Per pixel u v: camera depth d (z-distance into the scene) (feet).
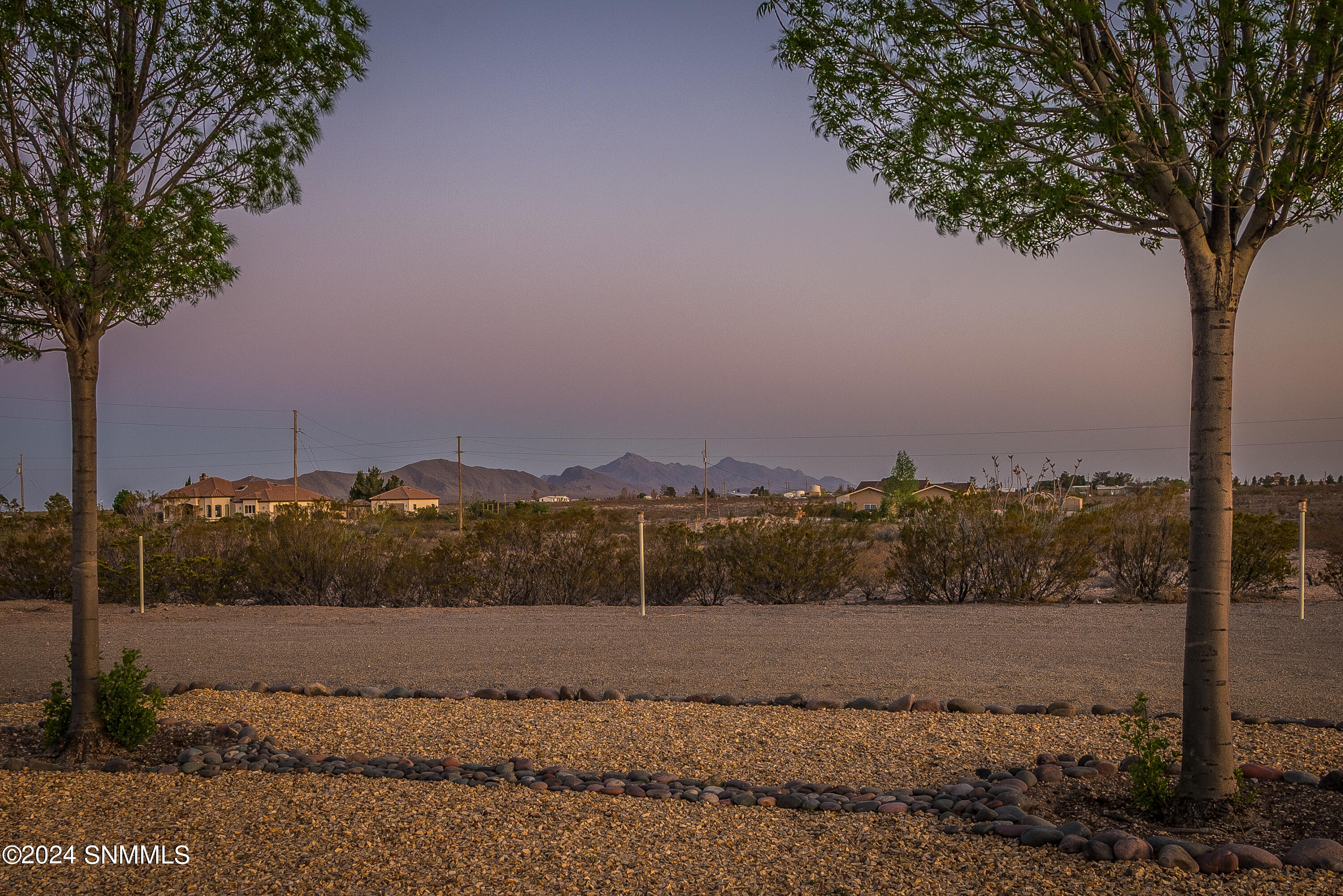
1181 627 40.78
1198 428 15.84
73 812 17.19
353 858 14.53
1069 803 16.67
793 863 14.03
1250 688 27.43
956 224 18.84
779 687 28.53
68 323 21.45
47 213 20.85
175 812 16.99
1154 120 15.88
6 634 44.14
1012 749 20.45
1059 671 30.60
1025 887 12.90
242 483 260.62
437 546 60.18
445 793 17.63
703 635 39.93
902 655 34.12
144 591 58.39
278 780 18.81
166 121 23.06
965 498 57.36
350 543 61.52
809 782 18.35
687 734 21.93
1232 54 14.79
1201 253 15.67
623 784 17.89
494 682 30.45
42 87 21.27
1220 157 15.38
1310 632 37.91
